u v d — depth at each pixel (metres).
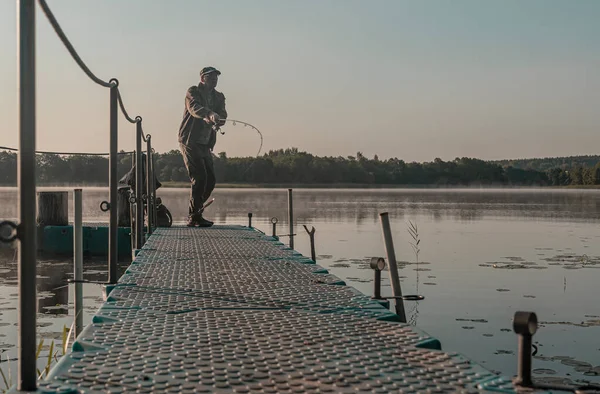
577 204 50.38
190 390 2.43
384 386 2.48
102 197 48.06
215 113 11.76
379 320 3.76
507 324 8.05
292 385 2.49
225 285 5.04
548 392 2.37
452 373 2.65
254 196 64.56
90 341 3.17
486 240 19.52
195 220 12.73
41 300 9.50
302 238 19.77
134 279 5.34
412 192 94.31
